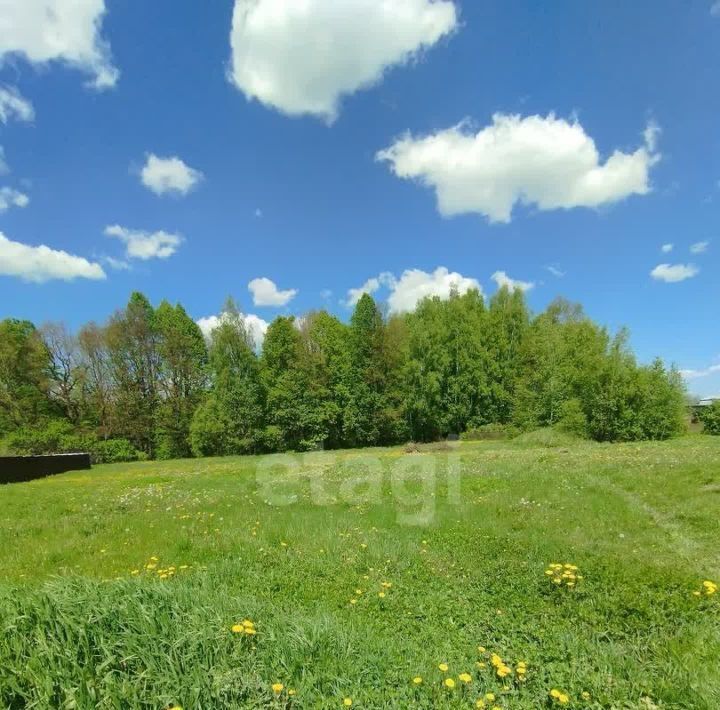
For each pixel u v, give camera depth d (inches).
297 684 158.1
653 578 263.3
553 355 1748.3
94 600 185.5
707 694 154.9
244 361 1876.2
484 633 210.1
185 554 350.0
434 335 2009.1
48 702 136.3
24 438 1654.8
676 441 1255.5
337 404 1989.4
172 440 1929.1
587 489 548.1
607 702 152.7
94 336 1947.6
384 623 222.1
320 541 365.1
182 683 149.9
